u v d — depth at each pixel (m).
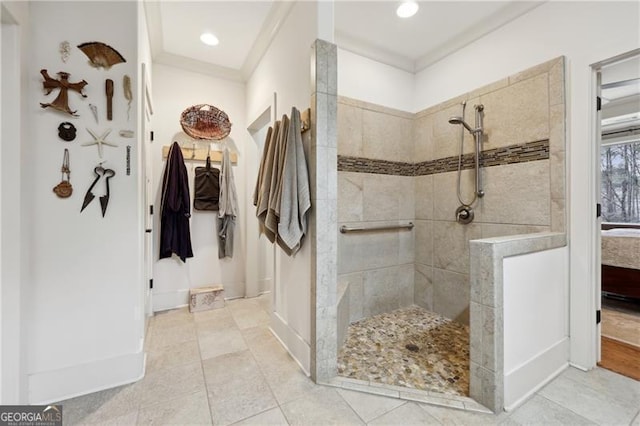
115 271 1.57
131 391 1.50
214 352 1.92
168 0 2.00
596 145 1.75
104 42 1.55
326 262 1.61
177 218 2.69
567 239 1.79
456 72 2.49
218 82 3.02
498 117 2.19
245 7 2.08
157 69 2.74
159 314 2.62
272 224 1.77
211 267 2.98
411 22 2.22
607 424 1.28
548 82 1.88
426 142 2.76
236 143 3.12
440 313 2.65
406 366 1.77
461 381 1.61
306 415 1.33
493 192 2.23
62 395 1.44
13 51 1.29
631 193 3.98
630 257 2.71
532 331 1.54
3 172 1.28
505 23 2.13
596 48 1.67
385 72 2.69
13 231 1.30
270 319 2.49
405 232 2.84
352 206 2.52
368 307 2.61
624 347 1.98
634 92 3.23
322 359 1.59
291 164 1.65
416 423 1.29
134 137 1.62
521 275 1.48
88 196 1.51
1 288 1.28
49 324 1.43
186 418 1.31
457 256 2.50
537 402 1.44
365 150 2.59
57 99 1.44
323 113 1.60
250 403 1.41
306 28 1.73
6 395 1.28
